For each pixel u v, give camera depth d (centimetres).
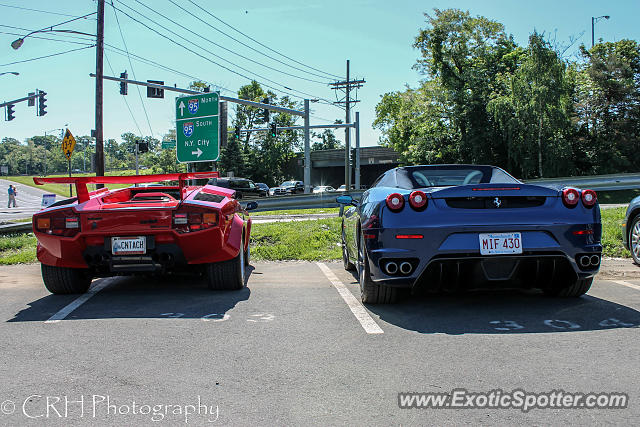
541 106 2984
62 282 521
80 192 496
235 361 314
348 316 424
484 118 3534
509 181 474
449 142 3822
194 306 471
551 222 403
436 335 361
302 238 905
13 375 294
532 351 321
